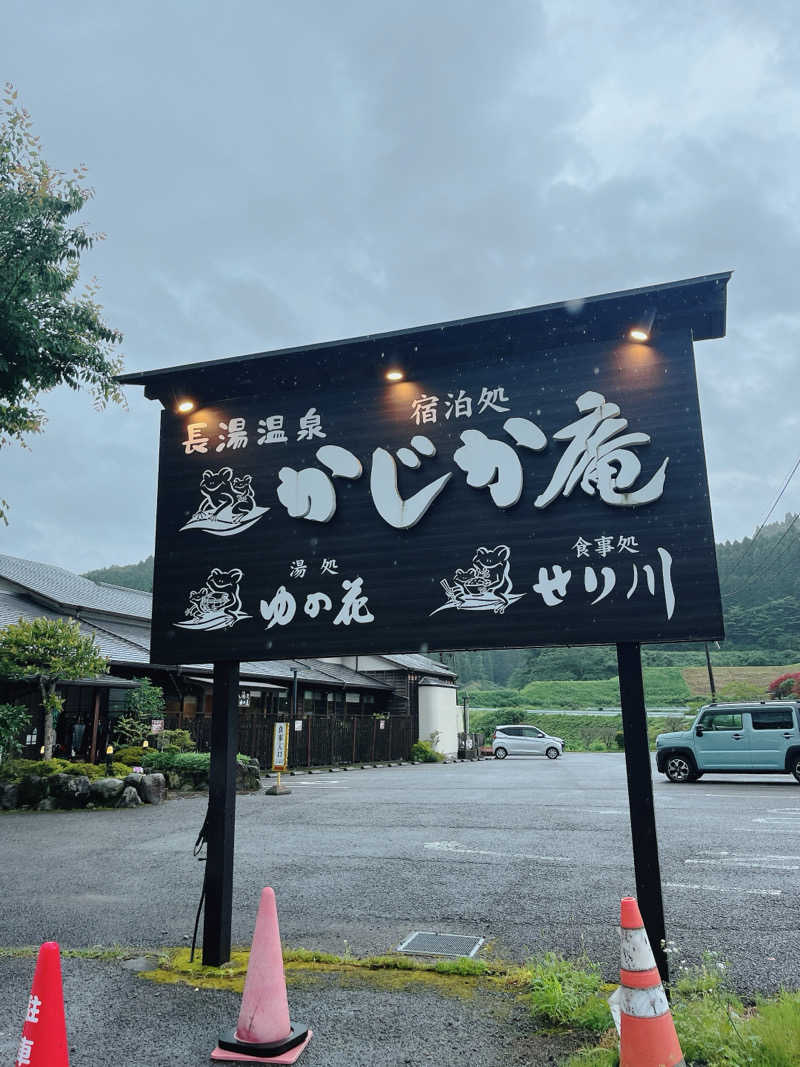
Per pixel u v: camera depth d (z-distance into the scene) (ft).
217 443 16.19
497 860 23.21
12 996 12.19
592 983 11.83
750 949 14.26
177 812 37.29
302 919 17.13
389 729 85.81
